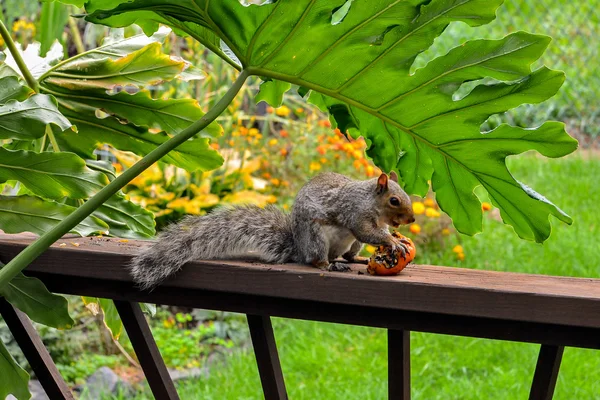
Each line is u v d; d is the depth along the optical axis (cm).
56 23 445
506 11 959
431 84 209
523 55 194
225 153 630
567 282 191
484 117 210
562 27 956
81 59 268
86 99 268
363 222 242
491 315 175
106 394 463
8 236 256
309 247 236
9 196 232
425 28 199
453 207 237
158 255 215
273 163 673
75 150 282
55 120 220
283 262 239
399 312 190
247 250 236
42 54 429
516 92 201
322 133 680
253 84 783
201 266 212
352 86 216
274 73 217
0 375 222
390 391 198
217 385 459
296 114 784
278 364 216
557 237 616
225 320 573
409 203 252
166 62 269
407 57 206
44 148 281
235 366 479
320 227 239
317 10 199
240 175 624
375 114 222
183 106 266
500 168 217
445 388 431
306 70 215
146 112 268
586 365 443
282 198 650
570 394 416
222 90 651
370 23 200
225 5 200
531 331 177
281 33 206
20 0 794
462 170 226
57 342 501
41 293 222
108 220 262
